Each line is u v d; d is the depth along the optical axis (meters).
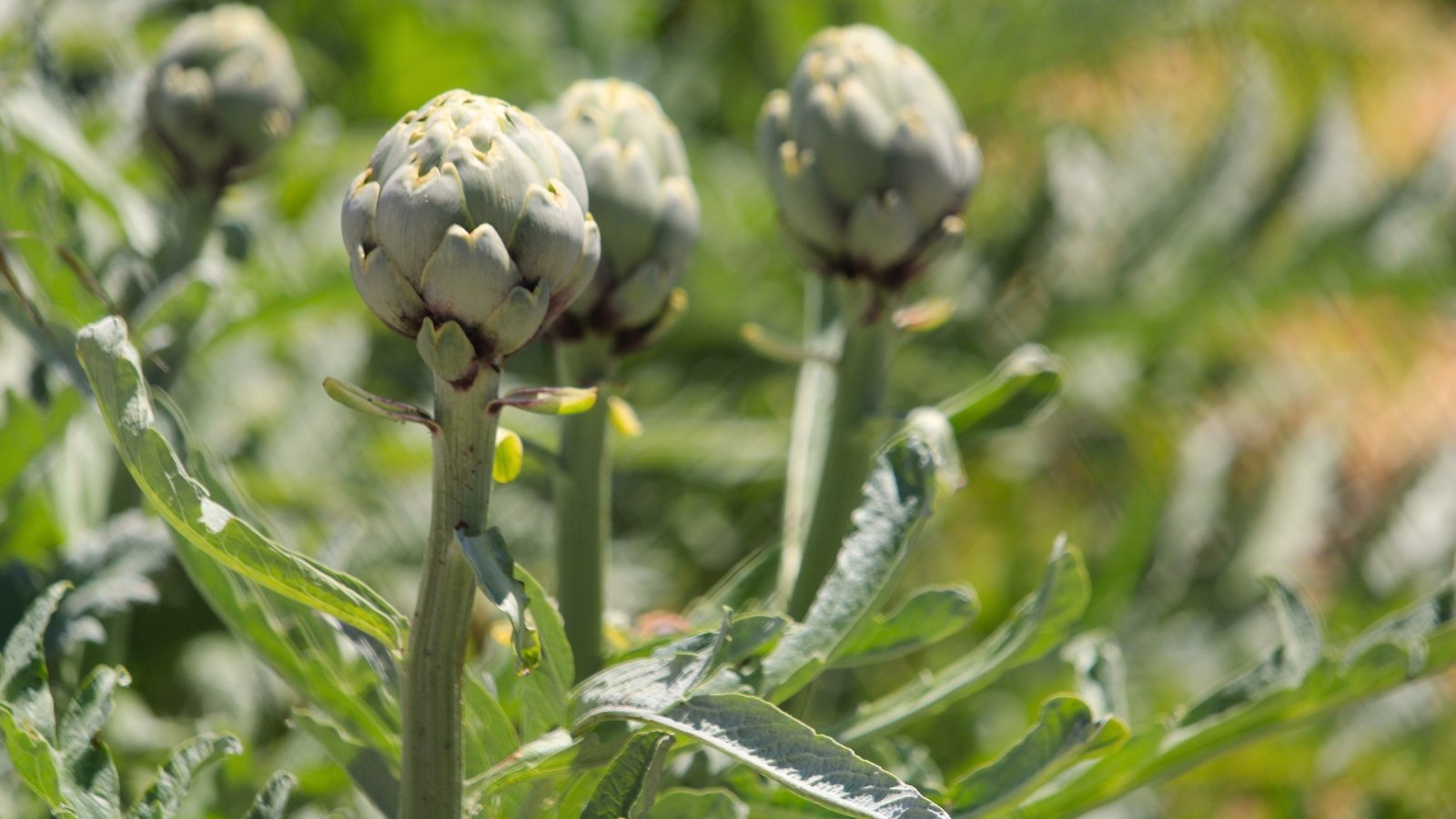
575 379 1.92
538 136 1.75
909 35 4.43
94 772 1.80
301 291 2.19
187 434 1.86
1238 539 3.61
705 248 3.86
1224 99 4.47
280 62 2.12
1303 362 4.20
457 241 1.72
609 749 1.79
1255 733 1.90
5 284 1.99
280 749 2.13
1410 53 5.04
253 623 1.85
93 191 2.16
